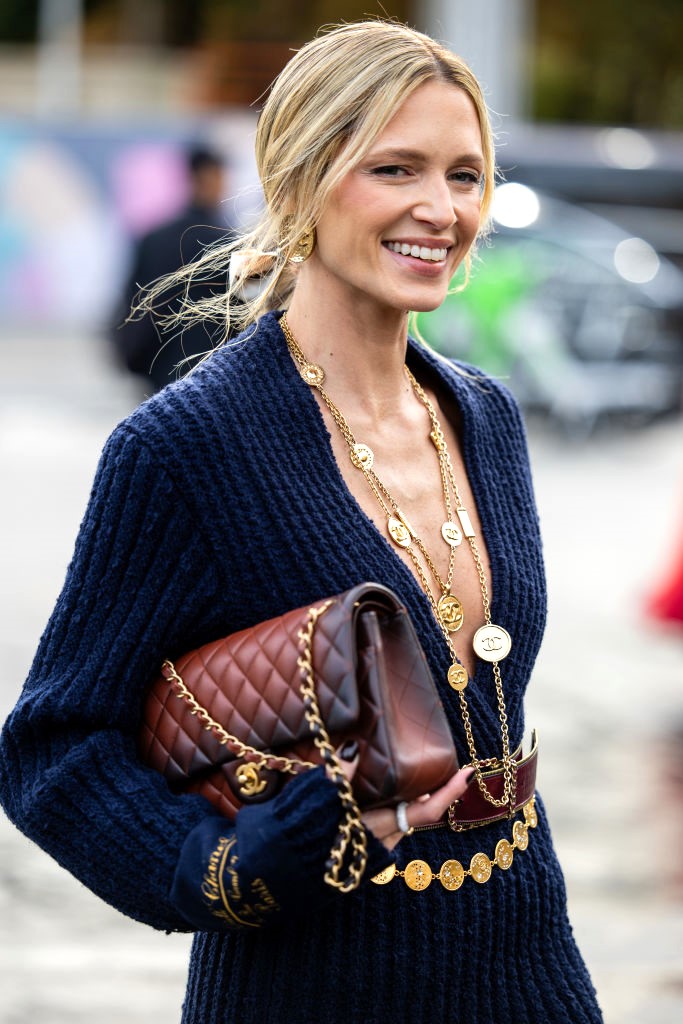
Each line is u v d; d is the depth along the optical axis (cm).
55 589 1700
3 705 1273
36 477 2405
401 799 381
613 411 2884
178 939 905
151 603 414
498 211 2873
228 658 403
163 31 6219
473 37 4147
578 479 2591
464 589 453
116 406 3138
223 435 422
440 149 425
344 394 453
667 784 1167
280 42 6131
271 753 394
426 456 466
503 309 2792
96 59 5719
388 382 459
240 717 397
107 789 406
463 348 2780
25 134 3691
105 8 6194
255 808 385
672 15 6228
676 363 2900
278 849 376
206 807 402
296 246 443
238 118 3916
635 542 2098
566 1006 440
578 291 2839
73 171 3716
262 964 422
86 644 416
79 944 886
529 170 3155
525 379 2838
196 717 405
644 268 2894
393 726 380
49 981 834
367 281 432
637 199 3161
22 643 1468
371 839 379
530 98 6253
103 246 3750
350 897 416
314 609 393
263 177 442
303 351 452
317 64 430
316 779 379
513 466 489
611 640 1603
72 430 2873
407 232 428
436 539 455
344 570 422
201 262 471
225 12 6188
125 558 414
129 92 5553
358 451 447
